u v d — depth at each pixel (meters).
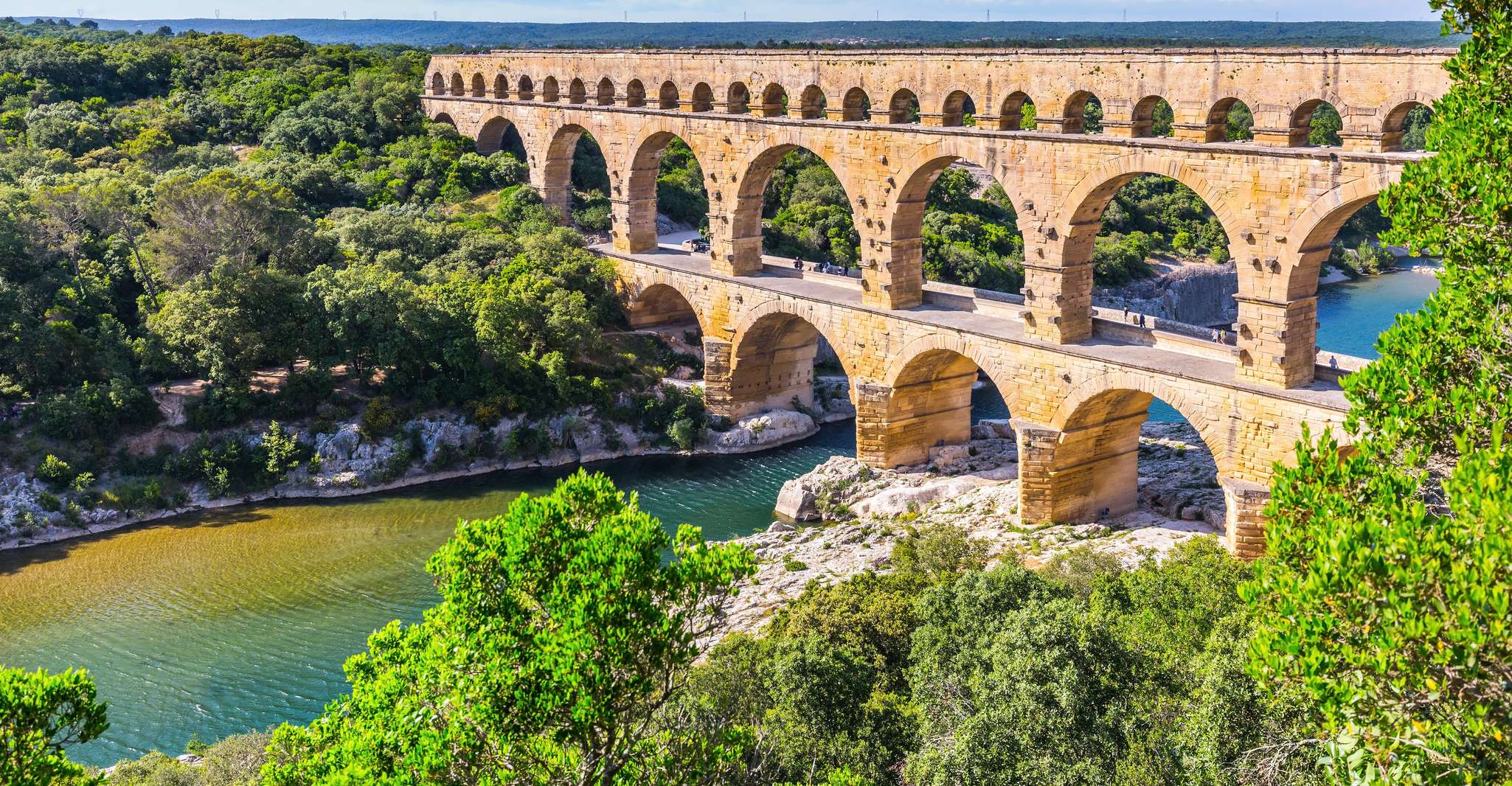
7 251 95.50
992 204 151.38
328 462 88.56
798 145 86.19
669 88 101.38
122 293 101.69
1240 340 62.81
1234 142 63.19
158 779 47.09
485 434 92.75
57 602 70.62
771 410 99.94
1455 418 26.53
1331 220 58.62
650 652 29.36
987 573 52.38
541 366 95.38
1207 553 54.66
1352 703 21.88
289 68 167.25
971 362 86.00
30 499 80.94
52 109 140.50
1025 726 39.16
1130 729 38.59
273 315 92.31
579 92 117.75
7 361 88.44
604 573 28.88
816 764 42.19
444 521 82.31
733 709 45.38
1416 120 172.50
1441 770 21.53
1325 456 25.58
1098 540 68.31
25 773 26.25
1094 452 72.94
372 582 72.62
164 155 132.75
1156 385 65.69
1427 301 30.81
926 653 47.72
